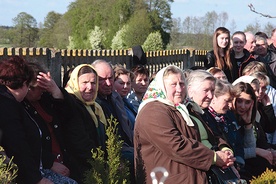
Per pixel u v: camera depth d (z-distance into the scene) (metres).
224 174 4.33
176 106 4.33
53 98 4.25
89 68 4.77
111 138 3.90
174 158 4.11
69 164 4.39
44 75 4.19
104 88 5.24
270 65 8.85
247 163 5.71
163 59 10.71
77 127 4.38
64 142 4.38
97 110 4.79
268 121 6.57
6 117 3.59
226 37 7.95
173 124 4.19
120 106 5.38
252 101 5.54
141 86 6.61
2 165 3.13
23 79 3.69
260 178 4.29
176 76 4.33
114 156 3.85
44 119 4.25
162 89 4.33
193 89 4.92
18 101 3.74
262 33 10.19
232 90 5.45
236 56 8.19
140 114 4.30
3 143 3.57
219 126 5.06
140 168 4.25
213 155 4.20
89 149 4.39
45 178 3.71
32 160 3.62
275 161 5.78
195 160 4.12
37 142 3.81
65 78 5.07
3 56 6.15
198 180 4.14
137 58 8.88
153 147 4.19
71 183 4.05
